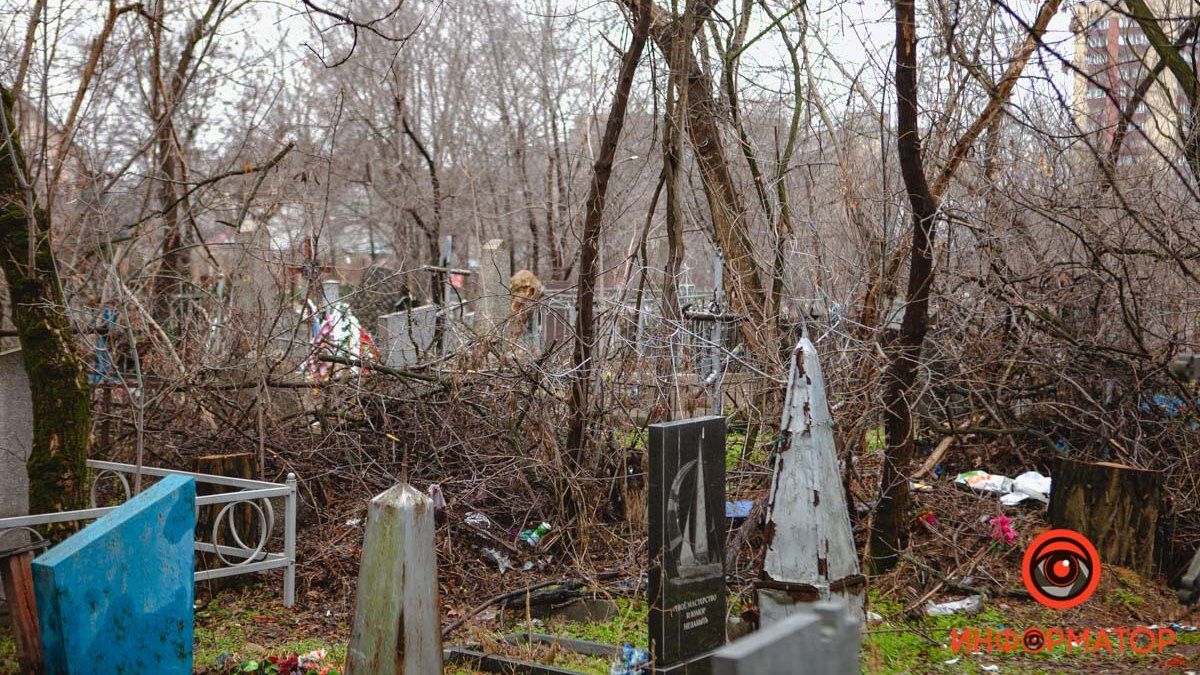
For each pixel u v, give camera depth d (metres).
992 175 10.05
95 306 9.78
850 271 9.61
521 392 9.66
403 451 9.70
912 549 8.34
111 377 9.40
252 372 9.88
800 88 11.05
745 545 8.31
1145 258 10.12
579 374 9.41
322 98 25.59
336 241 30.59
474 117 31.47
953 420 11.05
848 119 10.84
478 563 8.75
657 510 5.94
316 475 9.57
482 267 15.69
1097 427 10.03
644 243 9.74
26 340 7.20
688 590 6.04
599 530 8.95
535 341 11.46
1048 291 10.44
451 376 9.96
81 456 7.33
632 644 6.80
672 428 5.96
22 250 7.20
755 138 11.89
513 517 9.45
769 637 2.57
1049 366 10.30
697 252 18.08
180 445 9.55
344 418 10.08
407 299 12.10
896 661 6.47
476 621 7.31
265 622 7.61
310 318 10.63
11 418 7.46
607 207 13.45
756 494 9.02
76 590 4.60
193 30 13.43
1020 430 10.12
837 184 10.62
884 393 8.41
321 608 7.93
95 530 4.81
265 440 9.66
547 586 8.08
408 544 5.14
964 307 10.45
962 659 6.54
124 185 13.12
